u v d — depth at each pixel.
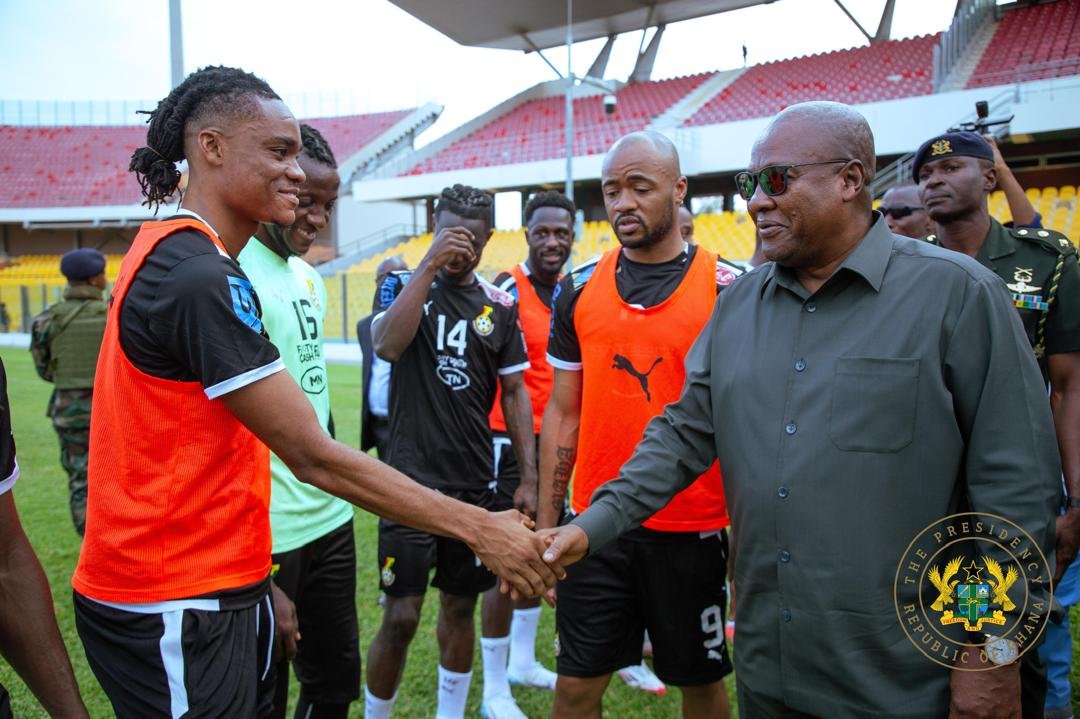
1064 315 2.48
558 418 2.69
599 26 26.12
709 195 21.20
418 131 33.62
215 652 1.60
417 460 2.96
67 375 4.75
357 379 13.64
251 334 1.56
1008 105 14.22
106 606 1.59
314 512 2.42
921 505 1.60
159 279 1.53
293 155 1.72
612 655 2.43
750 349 1.83
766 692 1.76
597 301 2.51
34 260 31.08
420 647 3.62
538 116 26.72
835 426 1.65
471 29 25.88
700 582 2.39
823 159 1.68
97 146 34.44
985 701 1.53
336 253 30.20
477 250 3.00
